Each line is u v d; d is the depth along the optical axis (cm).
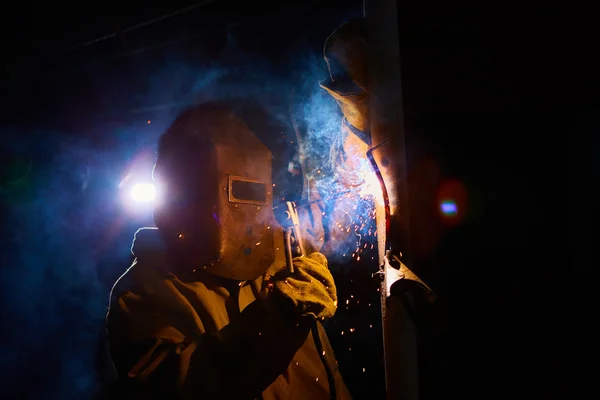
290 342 113
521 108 85
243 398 107
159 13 297
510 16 85
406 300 81
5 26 322
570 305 83
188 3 287
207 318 120
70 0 296
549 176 85
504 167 84
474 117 85
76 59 342
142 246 130
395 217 88
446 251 83
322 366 136
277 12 271
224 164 115
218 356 109
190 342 113
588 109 84
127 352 113
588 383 82
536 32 85
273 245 127
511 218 84
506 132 85
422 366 81
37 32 326
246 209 118
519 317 83
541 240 84
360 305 188
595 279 82
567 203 84
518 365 82
